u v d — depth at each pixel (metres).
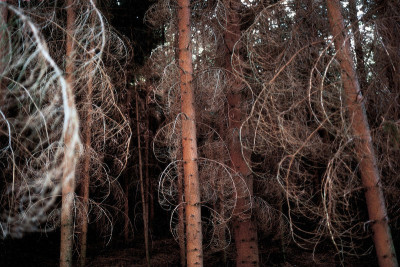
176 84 4.54
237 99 5.55
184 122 4.09
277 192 6.04
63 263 4.41
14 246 8.32
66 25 4.80
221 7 5.00
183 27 4.34
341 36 3.21
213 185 4.88
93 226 12.15
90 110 4.43
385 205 3.21
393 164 3.16
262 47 4.07
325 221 3.08
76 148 4.30
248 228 5.27
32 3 3.81
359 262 6.86
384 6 3.48
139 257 9.96
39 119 2.53
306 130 3.48
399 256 4.80
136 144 10.96
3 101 2.48
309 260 7.80
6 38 2.42
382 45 3.15
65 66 4.10
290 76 3.54
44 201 4.03
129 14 8.65
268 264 8.01
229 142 5.52
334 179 2.76
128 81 8.78
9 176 3.67
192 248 3.76
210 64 5.69
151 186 11.92
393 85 3.43
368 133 2.97
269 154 5.46
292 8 4.23
